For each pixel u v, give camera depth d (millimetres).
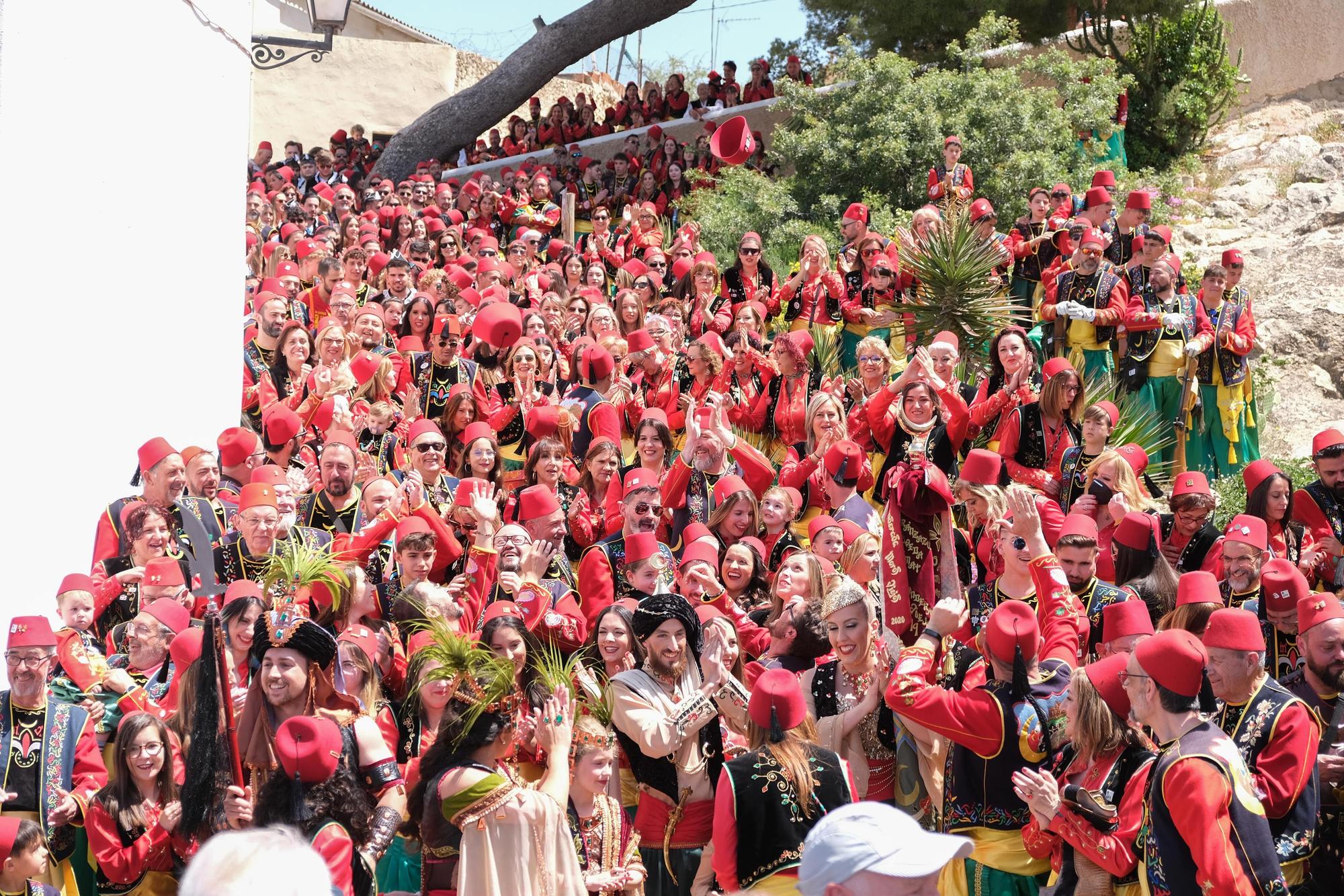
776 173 20375
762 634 6695
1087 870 4477
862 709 5562
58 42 7176
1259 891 3957
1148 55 19609
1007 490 5766
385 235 17531
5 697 5312
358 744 4809
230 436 8305
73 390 7340
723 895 4477
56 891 4984
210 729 4977
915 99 17656
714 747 5355
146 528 6996
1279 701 4617
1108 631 5504
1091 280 11812
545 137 25109
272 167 23203
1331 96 19938
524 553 7031
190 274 8812
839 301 12383
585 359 10266
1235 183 18578
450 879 4758
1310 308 15172
